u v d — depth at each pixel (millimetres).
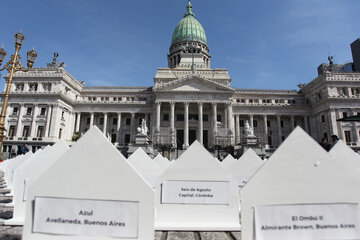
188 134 59688
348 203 4840
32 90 58344
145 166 11367
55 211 4988
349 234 4734
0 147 21719
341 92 56438
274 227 4812
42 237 4918
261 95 67438
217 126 59375
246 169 10414
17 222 7148
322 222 4801
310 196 4914
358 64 70062
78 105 63438
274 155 5188
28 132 55969
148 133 60219
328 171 5004
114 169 5133
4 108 21734
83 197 5023
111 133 65375
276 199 4930
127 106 63375
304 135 5281
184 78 55781
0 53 21938
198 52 74938
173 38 87250
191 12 91688
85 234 4891
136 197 4988
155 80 61750
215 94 55938
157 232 6879
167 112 60938
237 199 7359
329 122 55531
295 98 67375
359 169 7934
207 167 7492
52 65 64188
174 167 7473
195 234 6703
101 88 68625
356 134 53906
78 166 5176
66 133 60688
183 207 7270
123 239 4848
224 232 6891
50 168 5164
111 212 4957
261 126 65312
